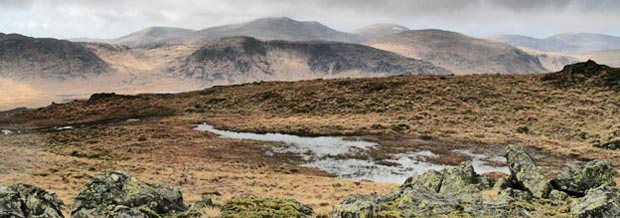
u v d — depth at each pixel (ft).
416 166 154.30
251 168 149.79
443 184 64.59
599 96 265.13
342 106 287.69
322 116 271.28
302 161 164.55
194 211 44.14
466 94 288.71
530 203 51.90
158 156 168.55
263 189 103.71
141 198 46.80
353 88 327.47
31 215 41.14
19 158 136.15
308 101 306.14
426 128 225.76
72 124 276.00
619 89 269.85
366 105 285.02
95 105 353.31
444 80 331.57
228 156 171.63
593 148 175.83
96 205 45.39
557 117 233.55
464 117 246.47
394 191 63.52
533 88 294.66
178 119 277.85
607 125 211.20
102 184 47.62
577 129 211.41
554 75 316.81
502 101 271.28
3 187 42.73
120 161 154.30
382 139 204.33
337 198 90.53
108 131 230.07
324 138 209.97
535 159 158.92
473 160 160.66
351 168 152.56
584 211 41.57
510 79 324.80
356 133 219.00
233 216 41.65
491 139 198.59
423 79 339.98
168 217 43.98
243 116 284.41
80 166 130.52
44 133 233.55
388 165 156.66
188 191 97.19
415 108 270.05
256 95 335.67
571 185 62.13
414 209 47.55
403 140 201.26
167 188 51.83
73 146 191.01
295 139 208.74
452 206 48.26
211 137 214.90
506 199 51.70
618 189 46.88
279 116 279.08
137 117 295.69
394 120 245.45
